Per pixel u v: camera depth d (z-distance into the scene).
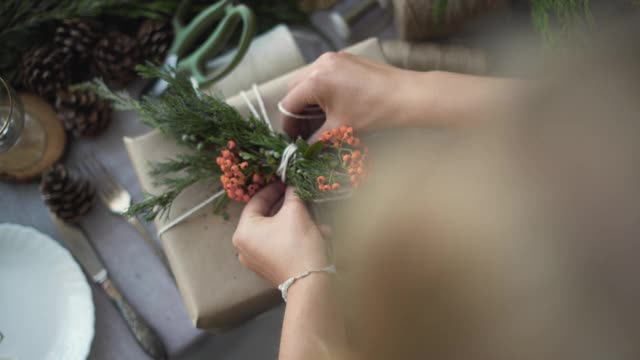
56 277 0.91
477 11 0.93
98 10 0.92
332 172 0.75
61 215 0.92
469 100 0.72
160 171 0.80
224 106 0.79
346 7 1.02
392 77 0.75
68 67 0.94
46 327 0.90
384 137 0.76
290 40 0.93
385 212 0.42
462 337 0.39
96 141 0.97
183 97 0.80
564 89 0.35
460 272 0.38
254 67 0.92
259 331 1.00
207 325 0.82
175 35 0.94
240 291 0.81
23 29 0.92
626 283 0.33
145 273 0.94
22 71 0.93
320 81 0.76
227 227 0.82
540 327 0.36
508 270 0.36
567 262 0.34
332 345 0.66
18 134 0.89
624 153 0.33
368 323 0.43
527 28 0.96
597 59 0.35
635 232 0.33
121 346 0.93
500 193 0.37
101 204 0.95
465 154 0.40
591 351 0.35
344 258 0.65
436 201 0.39
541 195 0.35
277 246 0.73
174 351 0.93
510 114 0.38
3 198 0.95
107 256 0.94
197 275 0.81
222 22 0.88
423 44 0.97
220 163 0.78
